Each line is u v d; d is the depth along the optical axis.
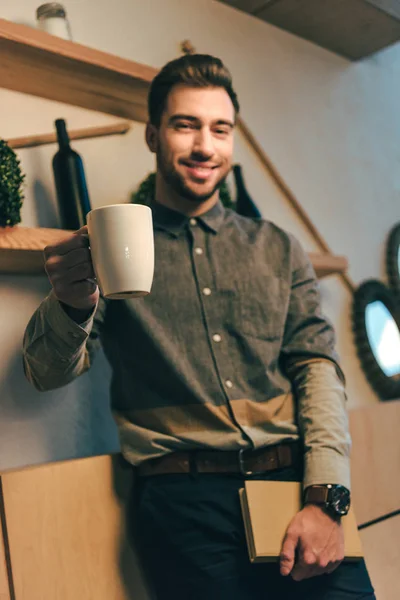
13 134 1.65
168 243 1.36
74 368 1.16
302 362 1.34
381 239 2.70
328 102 2.61
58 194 1.57
